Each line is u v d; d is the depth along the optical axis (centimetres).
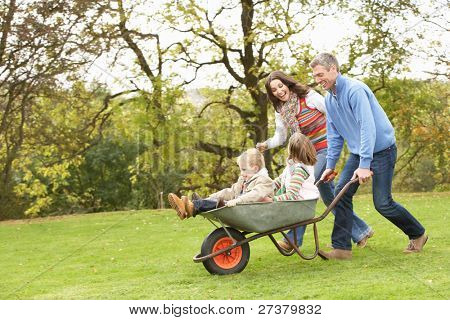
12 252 1003
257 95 2192
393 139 720
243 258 680
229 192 707
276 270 688
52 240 1142
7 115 1831
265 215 654
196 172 2242
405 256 725
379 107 721
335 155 758
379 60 2117
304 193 679
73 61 1767
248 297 566
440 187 2750
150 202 2811
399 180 2903
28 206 2533
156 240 1045
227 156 2234
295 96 782
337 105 720
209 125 2241
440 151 2386
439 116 2258
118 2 1897
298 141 680
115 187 3284
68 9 1720
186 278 670
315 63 711
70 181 3259
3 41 1698
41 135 1978
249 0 2144
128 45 2047
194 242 984
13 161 2175
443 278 598
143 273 729
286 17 2059
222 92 2322
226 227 670
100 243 1051
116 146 3203
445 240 838
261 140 2189
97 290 640
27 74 1748
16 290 668
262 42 2147
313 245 859
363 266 679
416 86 2236
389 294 547
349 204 729
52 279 726
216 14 2186
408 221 737
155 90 2025
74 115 2098
